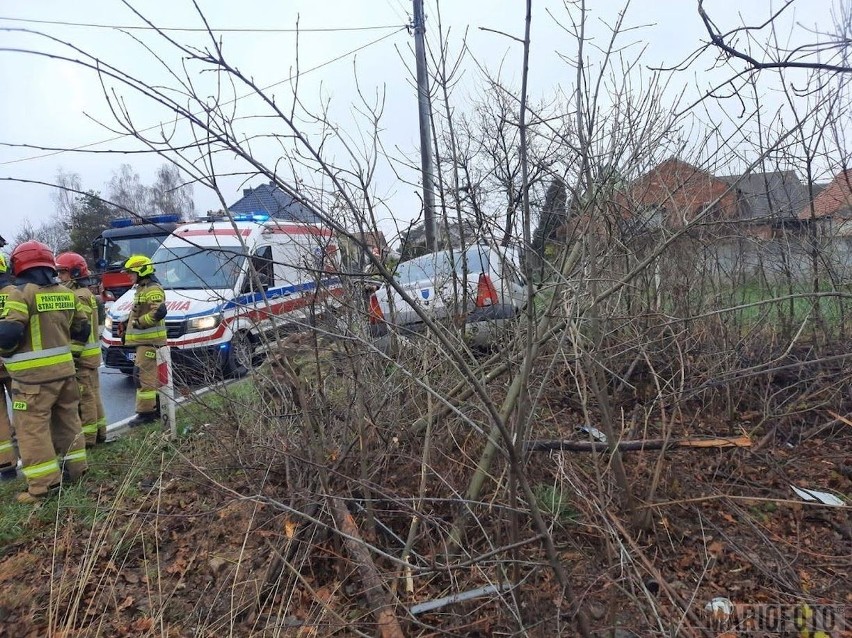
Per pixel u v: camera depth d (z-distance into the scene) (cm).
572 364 367
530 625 241
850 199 498
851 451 432
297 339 352
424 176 414
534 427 389
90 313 544
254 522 355
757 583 297
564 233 348
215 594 315
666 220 415
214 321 712
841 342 479
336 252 350
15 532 390
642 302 458
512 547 237
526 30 225
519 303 382
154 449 488
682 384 365
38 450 430
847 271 514
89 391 543
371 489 308
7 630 297
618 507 333
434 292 413
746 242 498
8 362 424
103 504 414
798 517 350
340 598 301
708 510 355
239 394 503
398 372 355
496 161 405
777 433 450
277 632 273
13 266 440
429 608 253
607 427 322
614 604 260
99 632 290
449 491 331
